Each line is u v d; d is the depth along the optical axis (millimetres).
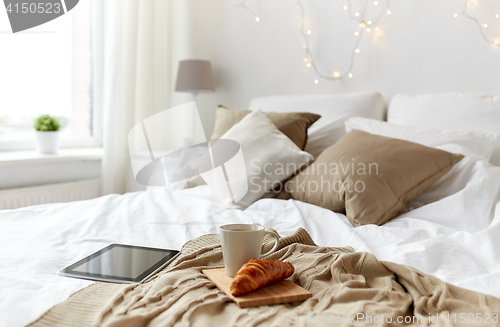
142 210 1498
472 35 2111
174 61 3141
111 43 2588
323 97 2348
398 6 2295
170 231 1288
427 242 1064
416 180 1479
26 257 978
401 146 1562
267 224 1360
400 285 876
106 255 1033
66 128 2820
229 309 724
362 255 952
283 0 2682
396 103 2195
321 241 1204
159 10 3021
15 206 2225
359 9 2412
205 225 1357
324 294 789
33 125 2479
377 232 1244
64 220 1338
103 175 2645
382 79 2373
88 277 880
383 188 1434
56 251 1049
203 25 3049
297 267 924
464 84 2148
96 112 2949
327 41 2537
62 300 759
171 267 940
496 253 1057
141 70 2934
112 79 2592
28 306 718
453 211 1380
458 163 1571
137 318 678
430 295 801
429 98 2092
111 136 2619
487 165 1556
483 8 2074
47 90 2688
